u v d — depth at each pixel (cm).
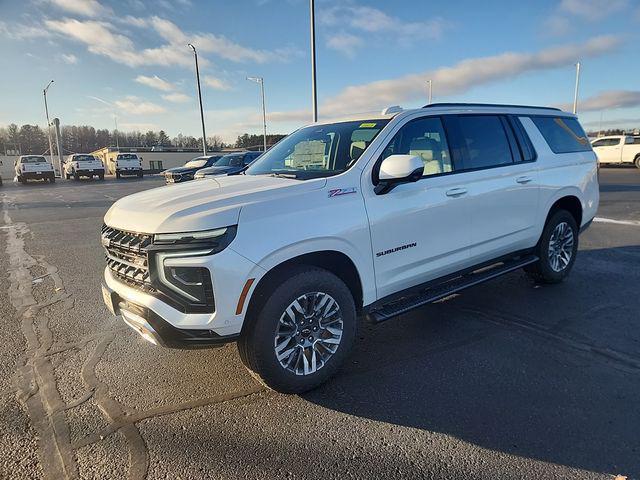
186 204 291
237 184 339
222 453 258
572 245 536
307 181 320
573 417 283
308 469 245
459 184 397
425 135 388
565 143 532
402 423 283
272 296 295
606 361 352
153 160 6334
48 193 2231
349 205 325
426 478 237
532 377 331
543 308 462
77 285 584
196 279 276
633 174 2373
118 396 319
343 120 416
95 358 376
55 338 416
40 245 866
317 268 315
